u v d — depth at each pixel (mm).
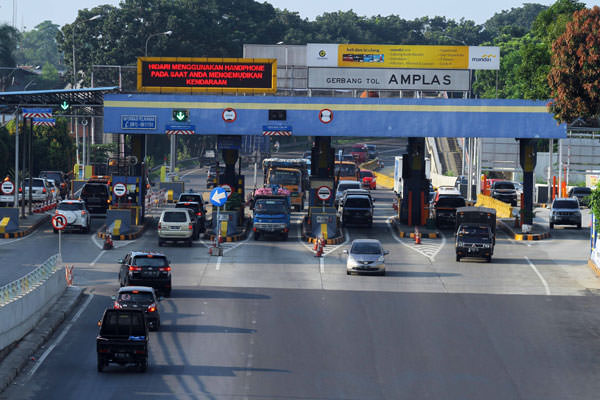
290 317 96375
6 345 77312
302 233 170625
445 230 181375
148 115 171000
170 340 84750
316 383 70875
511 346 85375
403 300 107500
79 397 65812
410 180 183875
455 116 170875
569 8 185500
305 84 184500
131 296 88125
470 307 103938
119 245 149875
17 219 164875
